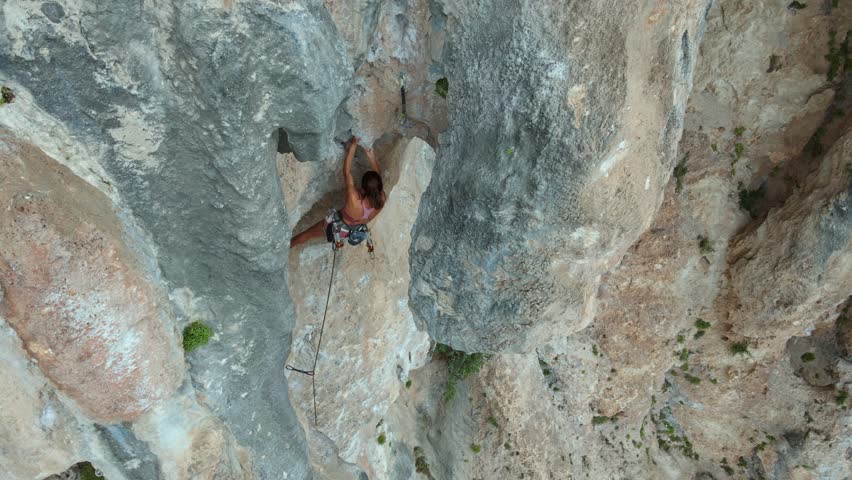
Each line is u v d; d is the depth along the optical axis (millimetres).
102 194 2924
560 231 3594
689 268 7504
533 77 3262
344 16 3654
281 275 3998
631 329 8312
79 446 3203
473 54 3525
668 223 7316
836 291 6281
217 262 3605
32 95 2494
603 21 3088
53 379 2865
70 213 2639
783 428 8766
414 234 4262
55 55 2412
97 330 2770
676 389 9391
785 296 6633
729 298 7547
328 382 6160
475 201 3670
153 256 3297
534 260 3783
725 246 7246
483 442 8242
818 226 6012
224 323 3844
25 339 2676
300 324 5812
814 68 5891
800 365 8219
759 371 8359
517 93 3352
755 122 6438
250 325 3994
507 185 3488
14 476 2971
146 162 2971
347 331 6098
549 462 8617
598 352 8719
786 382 8336
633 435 10070
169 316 3434
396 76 4492
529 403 8336
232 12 2607
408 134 5223
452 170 3848
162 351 3227
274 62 2830
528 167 3412
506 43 3322
